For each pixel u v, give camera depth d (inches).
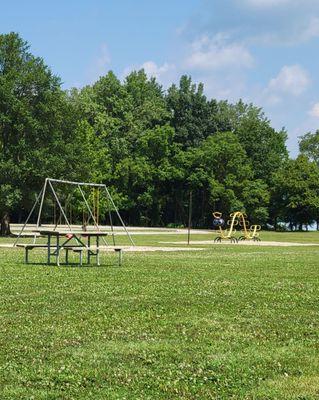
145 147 3833.7
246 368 305.3
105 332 384.8
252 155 4047.7
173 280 678.5
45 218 3612.2
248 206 3786.9
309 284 662.5
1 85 2042.3
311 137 4633.4
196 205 4001.0
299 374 297.9
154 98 4188.0
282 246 1691.7
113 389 272.4
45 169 2070.6
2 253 1115.9
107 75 3966.5
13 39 2130.9
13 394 263.9
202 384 279.7
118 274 740.7
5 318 426.9
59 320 422.0
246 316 445.1
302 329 399.5
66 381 283.0
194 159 3828.7
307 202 3777.1
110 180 3700.8
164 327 401.1
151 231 2854.3
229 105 4333.2
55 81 2161.7
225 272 794.8
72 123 2246.6
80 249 863.7
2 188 1987.0
